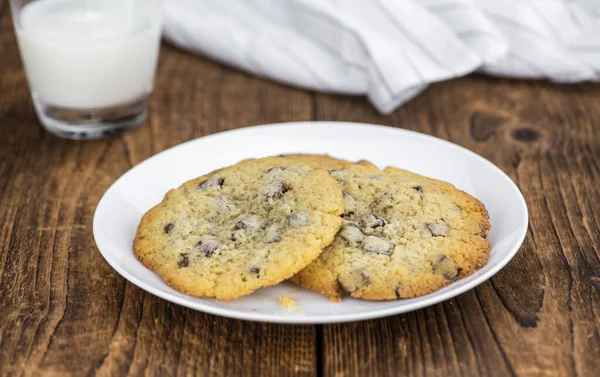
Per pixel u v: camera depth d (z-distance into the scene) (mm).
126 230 530
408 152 586
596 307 495
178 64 750
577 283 510
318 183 517
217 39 731
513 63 718
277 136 601
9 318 496
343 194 522
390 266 483
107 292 512
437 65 689
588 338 477
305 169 536
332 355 472
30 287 516
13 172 617
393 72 676
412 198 524
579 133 658
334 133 601
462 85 720
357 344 477
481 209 521
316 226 489
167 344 479
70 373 465
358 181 537
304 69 710
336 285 481
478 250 493
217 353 475
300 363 469
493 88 717
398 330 482
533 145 645
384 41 689
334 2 711
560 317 489
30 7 631
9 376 465
